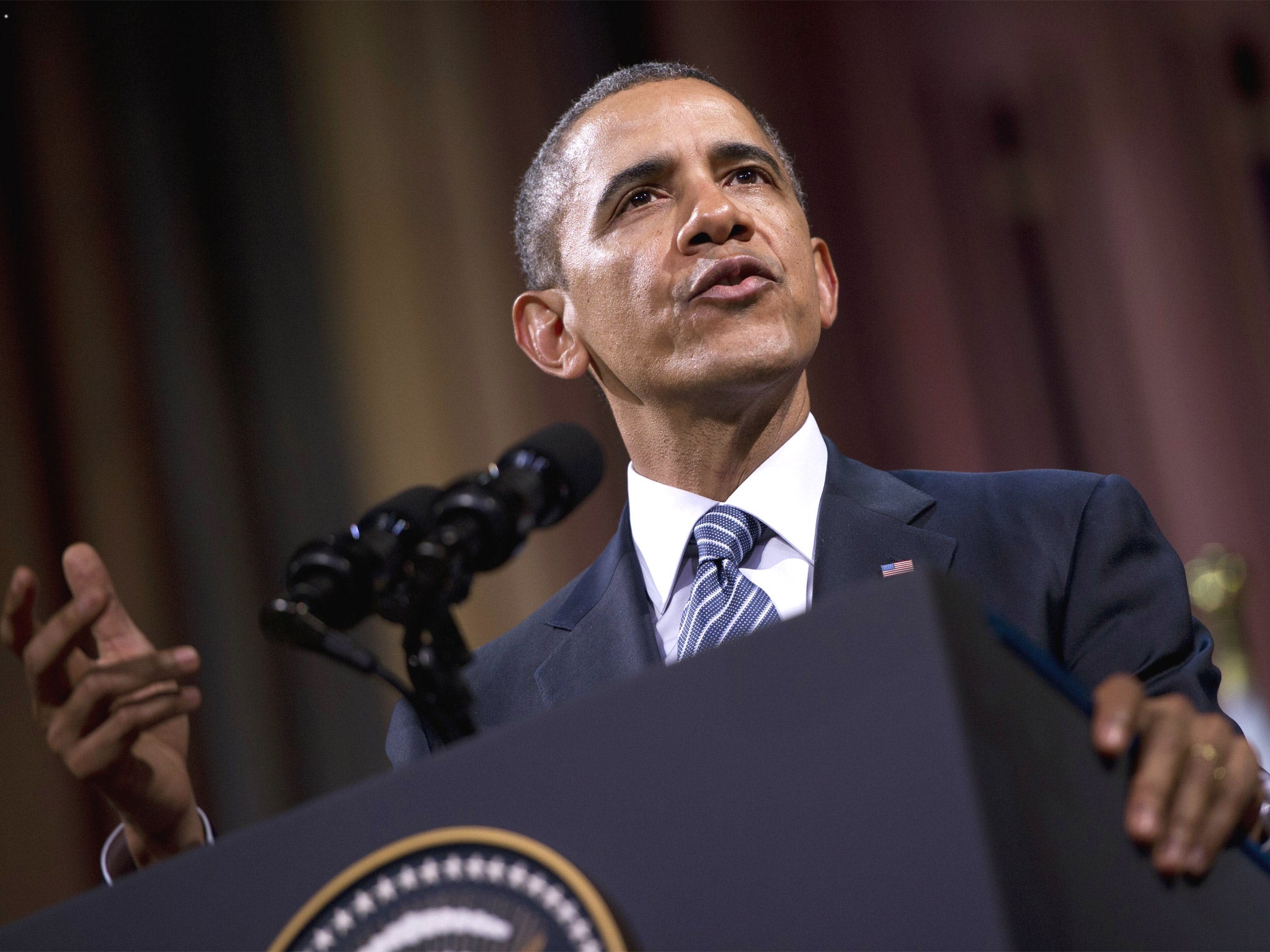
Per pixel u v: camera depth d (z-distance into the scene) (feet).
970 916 8.83
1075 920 9.42
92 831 49.34
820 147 72.02
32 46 57.67
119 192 57.93
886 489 22.24
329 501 58.39
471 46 65.57
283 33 62.95
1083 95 75.20
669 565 22.53
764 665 9.95
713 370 21.47
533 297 26.35
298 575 14.12
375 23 64.34
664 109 24.07
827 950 9.22
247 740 53.47
